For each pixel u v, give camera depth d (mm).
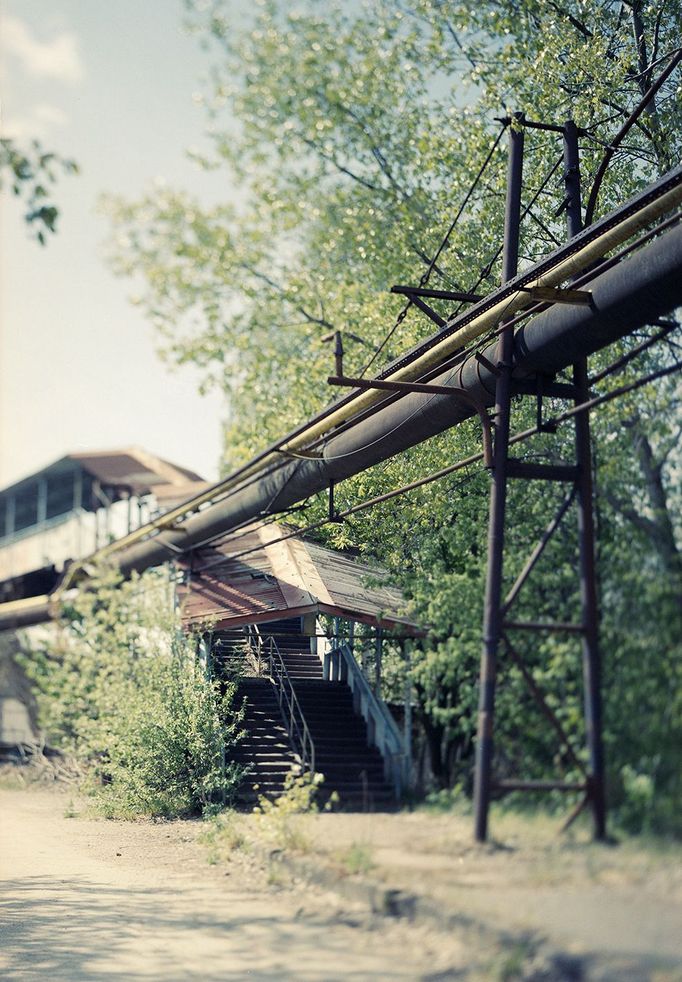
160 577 22594
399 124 24578
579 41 17797
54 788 26047
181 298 28297
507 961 6621
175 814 18312
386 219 24109
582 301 10469
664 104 16250
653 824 9883
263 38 27094
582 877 8438
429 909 8031
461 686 12727
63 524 35375
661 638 11125
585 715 10680
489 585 10766
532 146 18156
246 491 20109
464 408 12922
